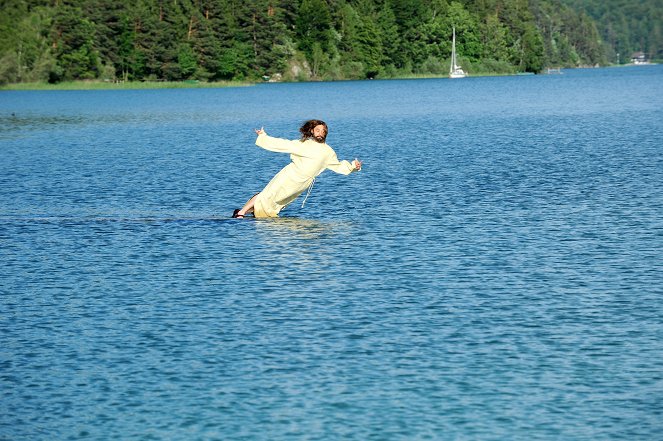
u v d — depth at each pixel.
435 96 171.88
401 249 28.06
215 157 59.50
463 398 16.23
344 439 14.77
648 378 17.03
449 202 37.41
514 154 57.22
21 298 22.97
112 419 15.66
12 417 15.80
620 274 24.55
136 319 20.97
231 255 27.44
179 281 24.38
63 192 42.00
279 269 25.58
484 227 31.61
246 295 22.81
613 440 14.69
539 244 28.56
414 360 18.03
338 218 33.94
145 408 16.05
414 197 39.03
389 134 79.50
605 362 17.81
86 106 149.25
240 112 126.31
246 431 15.11
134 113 126.31
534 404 15.97
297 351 18.61
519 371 17.41
